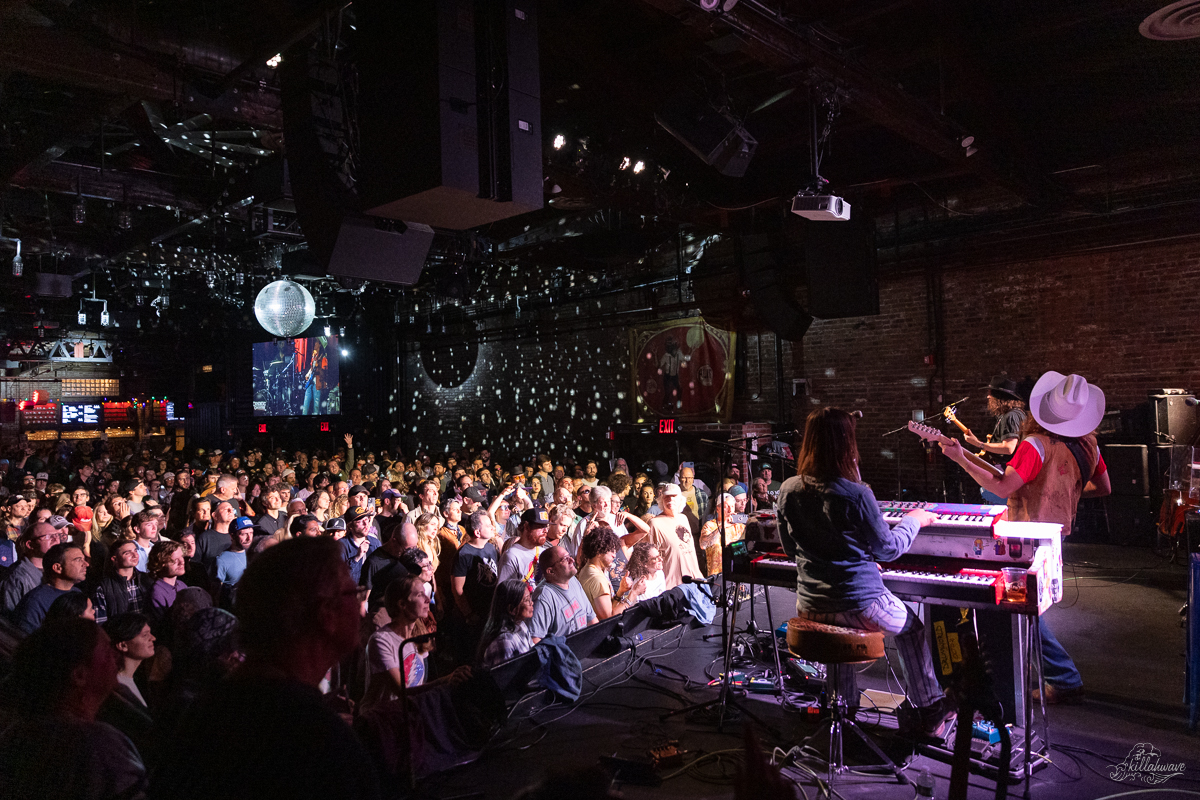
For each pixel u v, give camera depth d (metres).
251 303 16.17
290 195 6.00
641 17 4.99
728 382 10.62
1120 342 7.59
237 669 1.02
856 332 9.45
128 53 4.52
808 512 2.81
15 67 4.39
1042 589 2.79
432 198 3.39
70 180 7.33
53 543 3.98
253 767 0.90
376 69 3.51
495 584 4.27
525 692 3.66
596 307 12.41
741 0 4.01
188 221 8.55
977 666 2.15
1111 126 6.93
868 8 4.66
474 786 2.88
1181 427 6.98
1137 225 7.46
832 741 2.95
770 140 6.84
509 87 3.46
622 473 6.82
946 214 8.71
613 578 4.87
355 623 1.10
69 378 20.97
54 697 1.47
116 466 11.99
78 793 1.41
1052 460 3.48
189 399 21.94
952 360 8.68
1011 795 2.72
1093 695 3.66
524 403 13.64
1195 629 3.32
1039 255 8.05
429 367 15.59
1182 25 4.50
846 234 7.67
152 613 3.71
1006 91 6.13
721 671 4.12
